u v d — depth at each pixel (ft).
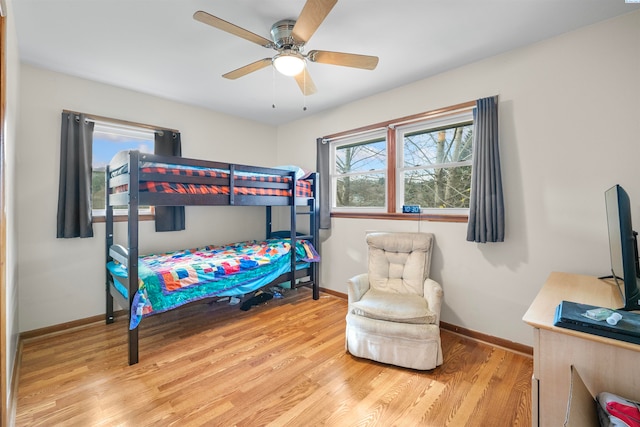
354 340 7.38
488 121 7.77
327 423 5.20
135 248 7.16
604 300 4.80
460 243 8.74
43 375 6.56
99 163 10.03
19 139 8.02
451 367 7.02
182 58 8.00
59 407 5.54
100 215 9.91
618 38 6.32
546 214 7.28
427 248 8.88
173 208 11.02
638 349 3.27
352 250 11.68
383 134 10.85
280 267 10.55
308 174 11.85
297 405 5.65
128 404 5.64
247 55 7.84
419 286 8.51
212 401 5.75
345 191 12.50
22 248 8.25
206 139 12.26
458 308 8.81
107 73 8.89
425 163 10.00
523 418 5.32
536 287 7.47
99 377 6.50
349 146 12.28
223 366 6.98
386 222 10.54
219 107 12.06
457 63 8.38
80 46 7.38
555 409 3.85
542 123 7.29
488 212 7.72
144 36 6.97
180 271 7.93
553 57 7.11
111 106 9.77
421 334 6.78
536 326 3.91
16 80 6.89
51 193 8.71
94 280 9.53
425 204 10.04
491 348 7.97
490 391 6.10
